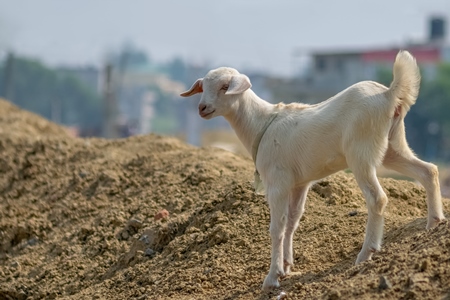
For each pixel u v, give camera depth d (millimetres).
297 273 11219
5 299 14484
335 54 82625
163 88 143750
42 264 15055
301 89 81125
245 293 11148
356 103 10492
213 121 103750
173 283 12148
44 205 17359
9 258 15922
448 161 76875
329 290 9836
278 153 11055
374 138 10391
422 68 83000
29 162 19516
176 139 19688
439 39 103562
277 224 10922
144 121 116625
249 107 11461
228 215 13680
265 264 11844
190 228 13688
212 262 12312
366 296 9344
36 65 106875
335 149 10703
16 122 25562
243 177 15297
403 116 10648
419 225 11539
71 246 15156
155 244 13930
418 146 78625
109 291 12969
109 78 56906
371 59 81875
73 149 19734
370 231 10477
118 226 15141
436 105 78250
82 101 109812
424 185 10883
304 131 10883
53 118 101688
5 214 17531
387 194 13703
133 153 18641
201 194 15078
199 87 11852
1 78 102312
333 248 11766
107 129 56625
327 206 13375
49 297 13844
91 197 16797
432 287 9141
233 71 11438
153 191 15891
